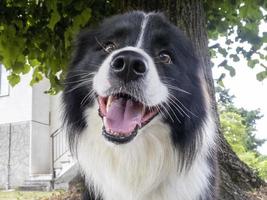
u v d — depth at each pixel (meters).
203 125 0.31
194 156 0.30
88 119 0.30
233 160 0.48
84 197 0.33
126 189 0.30
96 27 0.32
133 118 0.27
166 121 0.29
